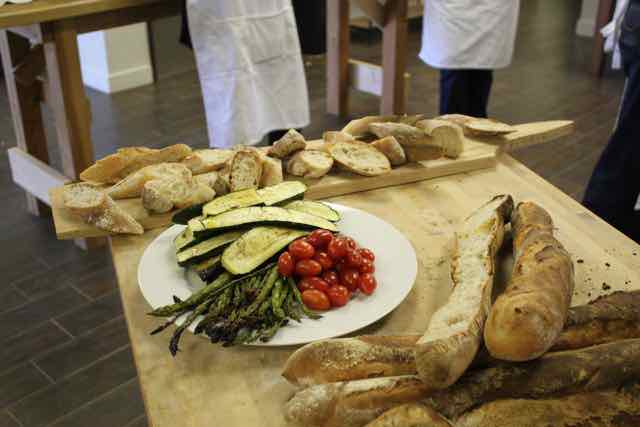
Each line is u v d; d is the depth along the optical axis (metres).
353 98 4.87
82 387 2.29
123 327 2.57
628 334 0.96
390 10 4.09
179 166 1.47
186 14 2.89
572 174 3.74
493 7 3.41
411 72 5.38
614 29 2.84
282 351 1.07
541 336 0.86
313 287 1.13
